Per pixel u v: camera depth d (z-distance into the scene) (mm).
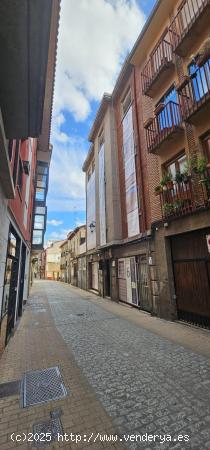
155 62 9766
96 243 17016
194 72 6914
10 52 2861
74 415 2744
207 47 6652
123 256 12125
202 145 6859
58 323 7824
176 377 3654
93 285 19406
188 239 7254
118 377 3715
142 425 2537
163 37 9375
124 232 12289
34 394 3232
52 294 18141
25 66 3035
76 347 5266
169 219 7641
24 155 8008
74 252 29719
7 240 5160
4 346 5184
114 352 4879
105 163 15109
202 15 6594
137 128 11062
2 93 3420
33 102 3588
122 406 2904
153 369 3975
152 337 5879
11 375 3846
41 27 2602
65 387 3424
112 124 14477
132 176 11469
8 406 2947
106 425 2553
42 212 19156
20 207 7422
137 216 10672
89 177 21234
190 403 2924
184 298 7305
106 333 6414
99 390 3316
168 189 7660
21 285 9422
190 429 2453
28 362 4410
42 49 2834
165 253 7977
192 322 6895
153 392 3221
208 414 2693
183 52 7750
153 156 9312
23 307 10891
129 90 12797
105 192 14906
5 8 2414
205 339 5590
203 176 6211
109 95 14805
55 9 4754
